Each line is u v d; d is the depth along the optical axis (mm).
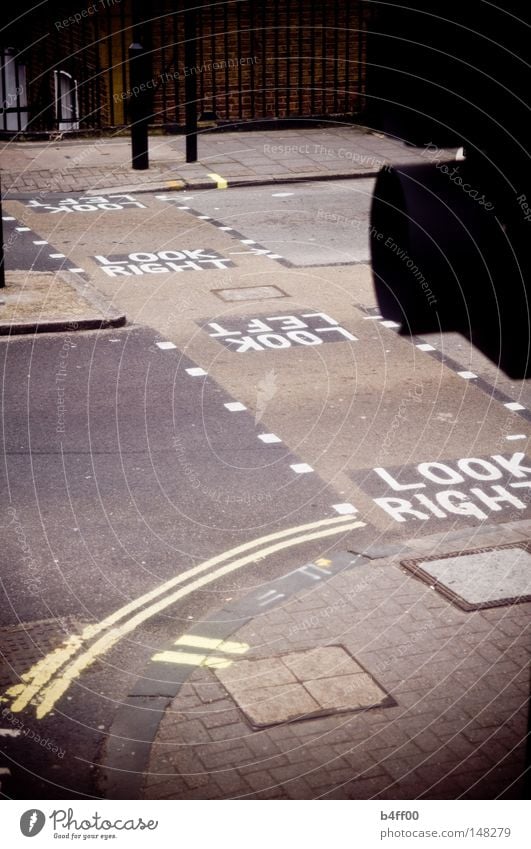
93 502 7172
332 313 10984
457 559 6480
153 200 15211
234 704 5180
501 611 5926
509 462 7914
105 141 18156
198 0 19234
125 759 4844
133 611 6016
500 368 9664
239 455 7895
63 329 10289
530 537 6789
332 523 6996
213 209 14789
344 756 4840
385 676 5367
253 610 5992
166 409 8633
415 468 7785
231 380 9273
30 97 21156
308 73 20344
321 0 19422
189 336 10312
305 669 5426
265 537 6816
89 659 5594
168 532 6844
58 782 4742
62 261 12500
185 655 5590
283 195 15516
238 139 18391
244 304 11219
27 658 5594
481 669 5426
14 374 9234
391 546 6668
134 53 15922
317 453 7957
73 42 19969
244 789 4660
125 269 12281
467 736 4965
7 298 10930
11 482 7391
